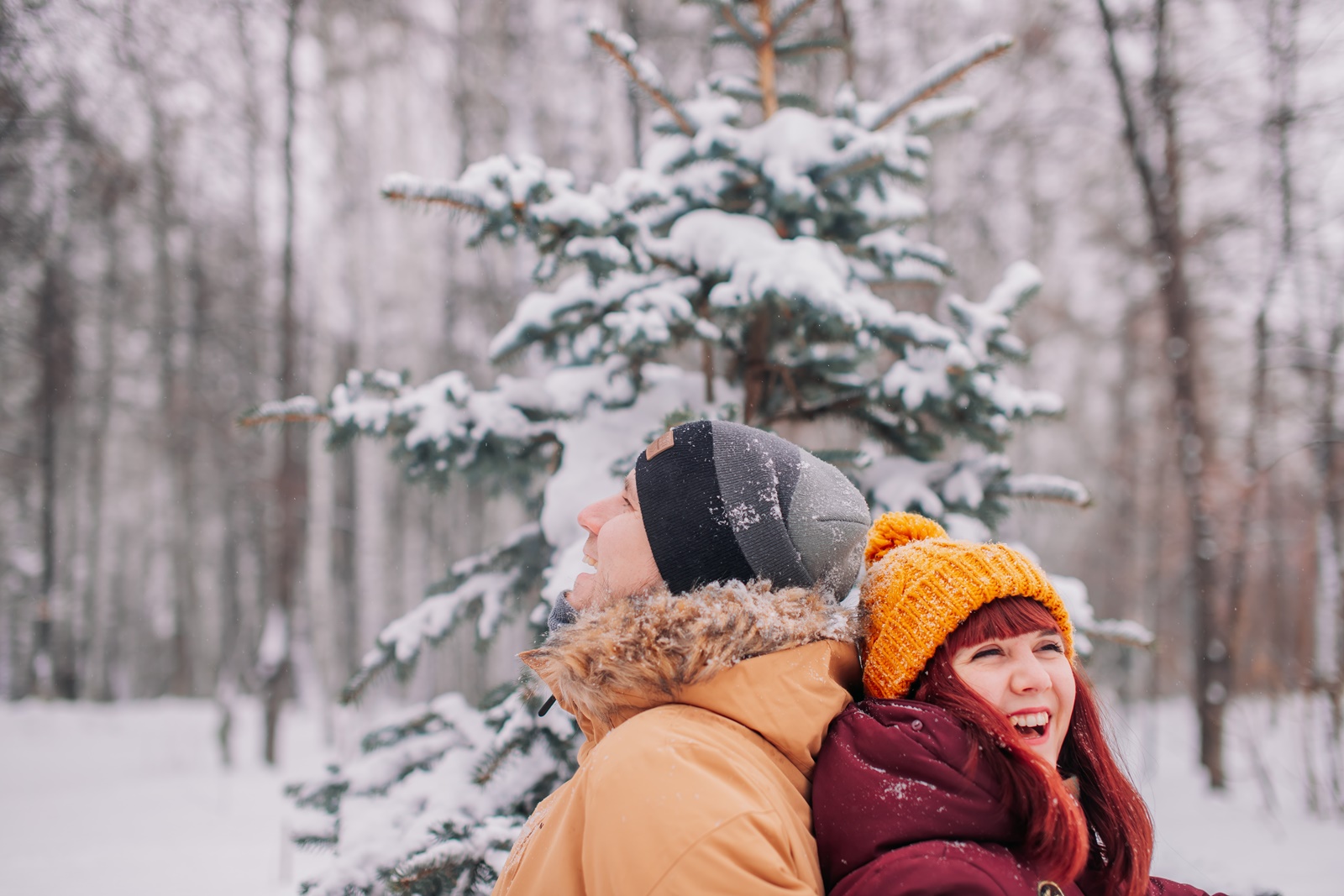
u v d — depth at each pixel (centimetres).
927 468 267
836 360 276
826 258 266
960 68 274
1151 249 956
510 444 271
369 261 1479
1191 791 765
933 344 252
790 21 302
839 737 94
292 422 263
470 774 207
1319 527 772
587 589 111
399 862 175
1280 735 845
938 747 91
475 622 270
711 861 78
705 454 101
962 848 85
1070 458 1903
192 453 1611
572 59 1264
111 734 1239
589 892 86
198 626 1931
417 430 255
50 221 1133
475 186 226
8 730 1220
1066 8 925
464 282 1383
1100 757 115
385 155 1495
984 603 101
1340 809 639
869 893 84
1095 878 112
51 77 744
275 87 1218
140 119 1173
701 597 94
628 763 86
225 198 1449
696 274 269
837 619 99
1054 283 1584
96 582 1928
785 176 259
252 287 1441
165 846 623
